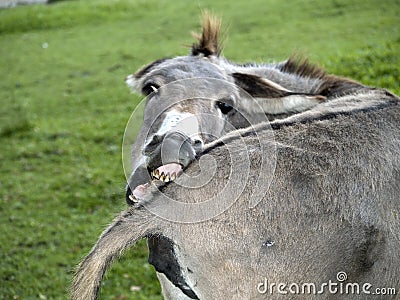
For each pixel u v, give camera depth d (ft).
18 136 56.44
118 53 80.07
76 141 53.21
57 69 77.51
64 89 69.36
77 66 77.46
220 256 12.91
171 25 89.51
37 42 91.35
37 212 41.14
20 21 100.99
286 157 13.46
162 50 77.51
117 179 44.04
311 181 13.26
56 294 31.81
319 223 13.09
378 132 14.39
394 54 48.65
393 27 67.87
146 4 102.94
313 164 13.47
